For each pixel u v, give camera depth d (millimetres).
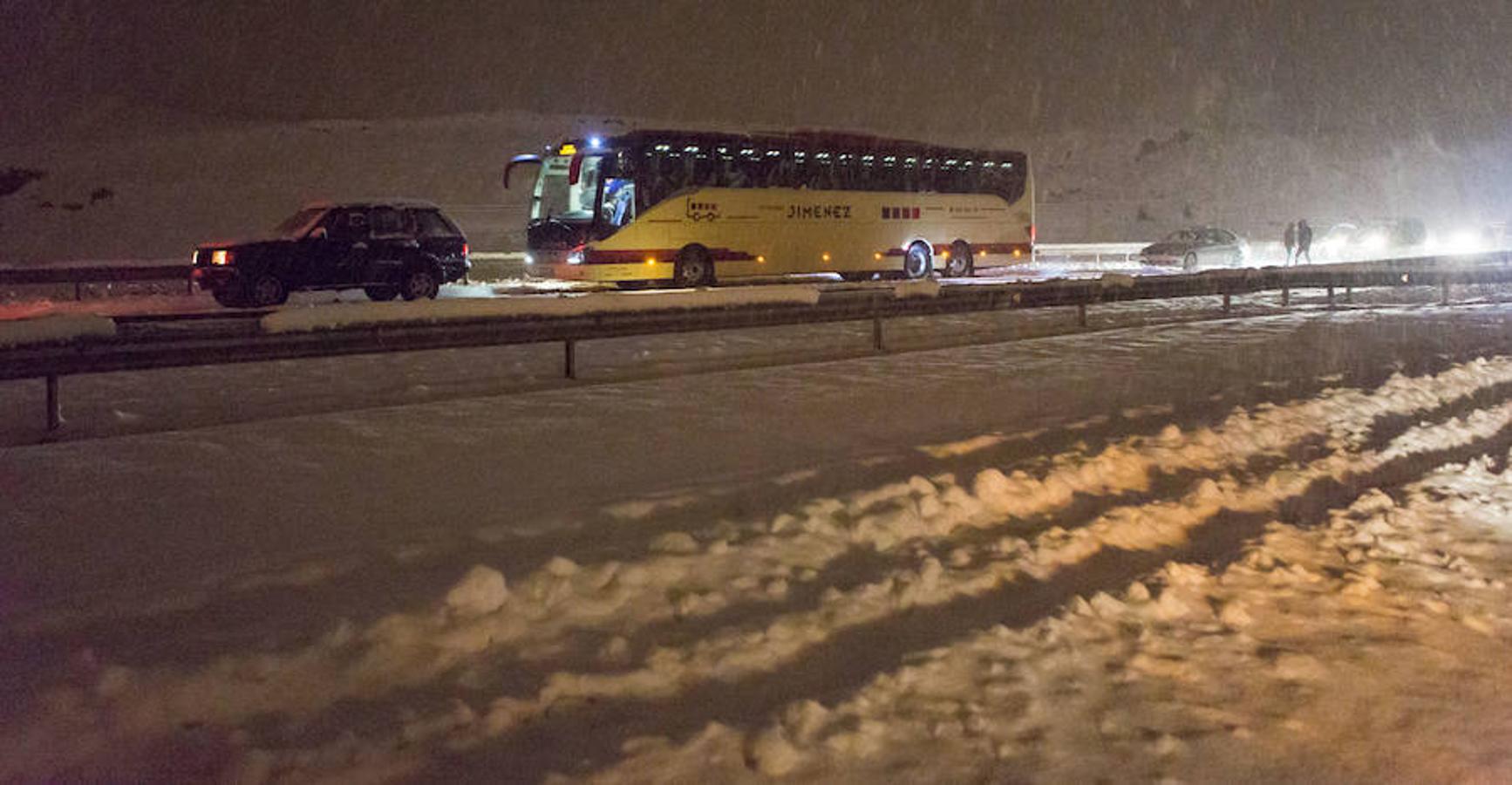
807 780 4109
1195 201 78000
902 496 7520
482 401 10812
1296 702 5016
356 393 11453
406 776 4023
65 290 27969
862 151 28828
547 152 25719
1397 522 8102
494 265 35125
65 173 60406
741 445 9031
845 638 5531
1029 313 22328
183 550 5984
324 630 4926
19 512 6633
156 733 4246
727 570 6125
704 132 25891
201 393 11508
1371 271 24812
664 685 4855
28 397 11352
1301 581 6746
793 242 27438
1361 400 12633
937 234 30594
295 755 4039
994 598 6219
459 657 4969
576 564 5809
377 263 22781
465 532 6387
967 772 4234
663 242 25188
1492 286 31375
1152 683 5156
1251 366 14531
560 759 4152
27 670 4516
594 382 12422
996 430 10008
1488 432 11953
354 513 6758
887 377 12844
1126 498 8539
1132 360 14719
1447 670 5461
